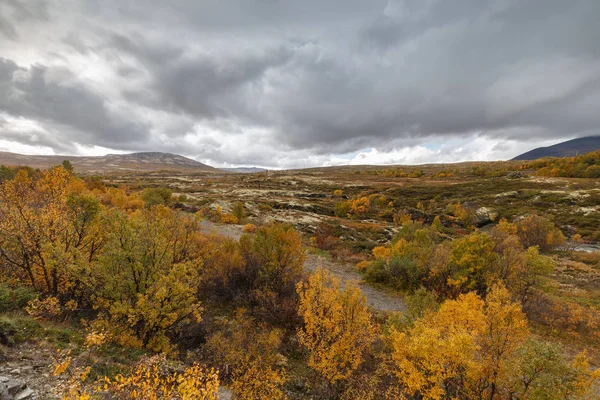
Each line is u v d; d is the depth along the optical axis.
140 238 10.96
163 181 147.88
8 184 11.02
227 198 80.12
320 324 10.88
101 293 9.91
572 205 65.56
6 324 7.51
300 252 17.97
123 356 8.22
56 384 6.14
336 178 155.12
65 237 11.39
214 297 15.36
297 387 10.48
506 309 8.64
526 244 41.09
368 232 49.38
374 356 12.49
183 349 10.62
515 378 8.22
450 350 7.82
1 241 10.59
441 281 21.22
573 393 7.53
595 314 17.11
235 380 9.12
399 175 157.62
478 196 83.44
